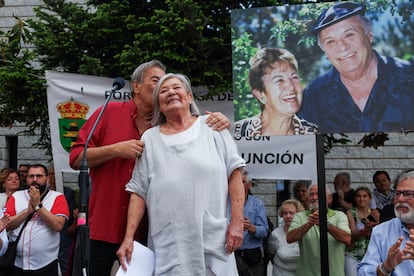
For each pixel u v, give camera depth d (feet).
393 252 9.60
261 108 12.41
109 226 9.05
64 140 17.72
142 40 16.98
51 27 19.48
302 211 16.60
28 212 15.07
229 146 8.43
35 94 18.42
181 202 7.91
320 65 12.10
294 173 17.12
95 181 9.29
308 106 12.14
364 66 11.78
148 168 8.38
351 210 18.11
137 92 9.53
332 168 29.89
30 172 15.70
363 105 11.82
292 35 12.26
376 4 11.76
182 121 8.49
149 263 8.13
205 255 7.94
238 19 12.55
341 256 15.60
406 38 11.61
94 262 9.12
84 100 17.66
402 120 11.59
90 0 20.74
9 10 30.96
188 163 8.04
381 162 29.55
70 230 18.44
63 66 19.16
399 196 10.36
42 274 15.15
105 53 18.97
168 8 18.54
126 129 9.48
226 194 8.26
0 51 19.72
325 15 12.07
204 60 16.92
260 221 16.72
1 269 15.10
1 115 19.93
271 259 17.02
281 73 12.30
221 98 17.37
